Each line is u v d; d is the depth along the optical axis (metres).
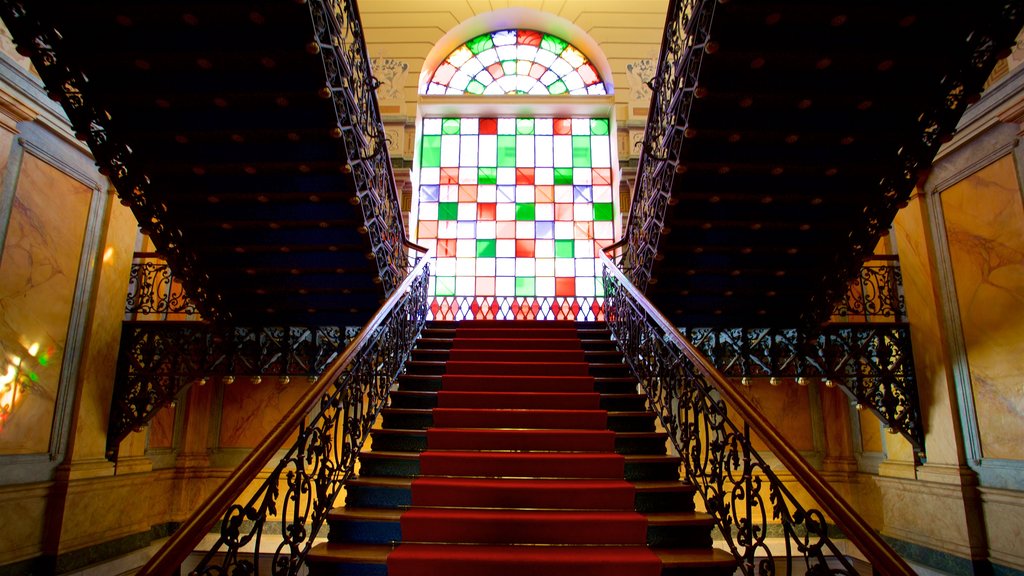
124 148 4.60
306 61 4.12
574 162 10.54
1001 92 5.12
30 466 5.16
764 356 6.46
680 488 3.80
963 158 5.71
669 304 6.15
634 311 5.70
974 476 5.58
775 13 3.85
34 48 3.91
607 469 4.05
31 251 5.20
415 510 3.64
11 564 4.91
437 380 5.40
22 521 5.04
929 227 6.14
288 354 6.53
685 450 4.11
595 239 10.14
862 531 2.27
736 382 8.06
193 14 3.89
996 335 5.34
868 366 6.96
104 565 5.83
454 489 3.70
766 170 4.80
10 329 4.96
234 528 2.59
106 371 6.08
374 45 10.42
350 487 3.78
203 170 4.80
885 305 6.62
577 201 10.34
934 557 5.95
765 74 4.24
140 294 6.57
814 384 8.09
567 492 3.69
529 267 10.00
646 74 10.34
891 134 4.48
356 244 5.43
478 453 4.15
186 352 6.38
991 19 3.79
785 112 4.49
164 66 4.18
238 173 4.89
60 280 5.55
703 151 4.67
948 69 4.10
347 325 6.52
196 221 5.17
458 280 9.91
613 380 5.32
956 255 5.81
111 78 4.25
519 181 10.42
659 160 5.12
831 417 7.91
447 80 10.82
